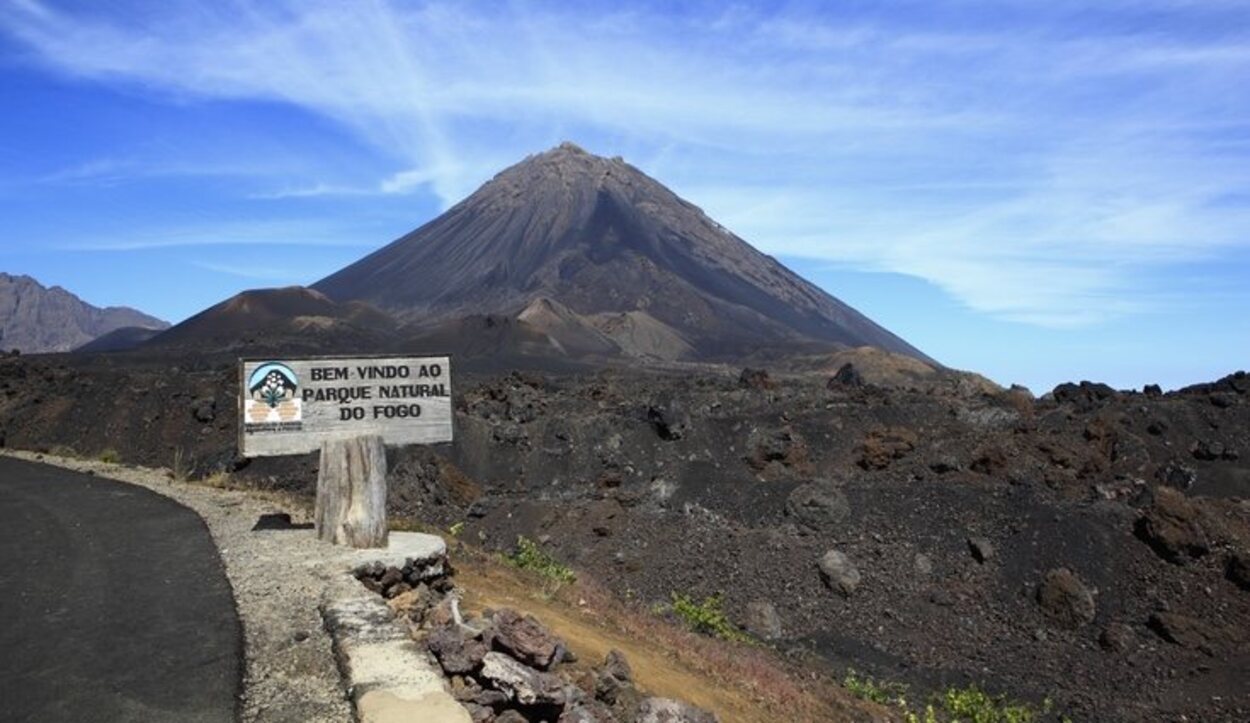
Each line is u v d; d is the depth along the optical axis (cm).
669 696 1047
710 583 2767
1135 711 2064
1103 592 2506
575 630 1205
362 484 1159
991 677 2242
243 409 1173
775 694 1404
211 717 650
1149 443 3547
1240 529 2595
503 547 3062
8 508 1380
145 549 1113
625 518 3169
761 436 3712
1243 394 4031
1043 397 4372
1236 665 2158
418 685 690
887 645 2428
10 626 830
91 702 670
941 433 3575
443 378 1262
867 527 2950
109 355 10488
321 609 879
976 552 2733
